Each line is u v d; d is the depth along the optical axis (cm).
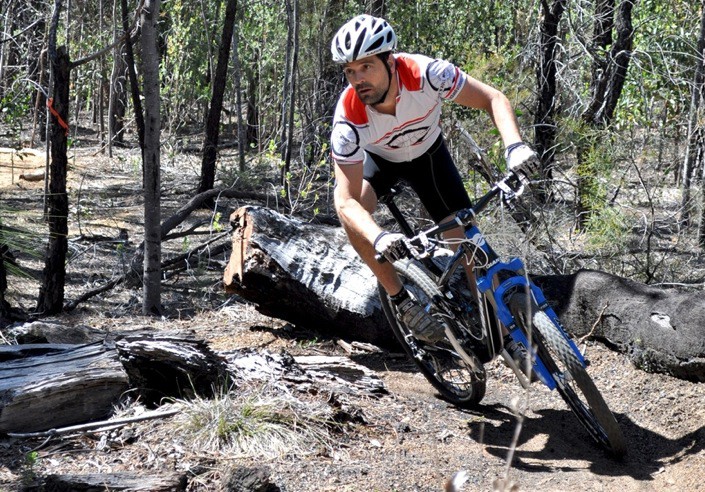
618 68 974
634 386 443
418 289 478
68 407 376
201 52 1562
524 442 389
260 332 549
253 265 520
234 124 1942
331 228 543
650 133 823
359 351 514
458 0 1221
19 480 321
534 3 1020
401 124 382
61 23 1622
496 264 366
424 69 373
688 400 416
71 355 400
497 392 456
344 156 374
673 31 1012
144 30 576
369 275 514
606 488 340
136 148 1700
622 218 663
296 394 408
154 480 312
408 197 955
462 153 759
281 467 345
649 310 456
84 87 1722
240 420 370
